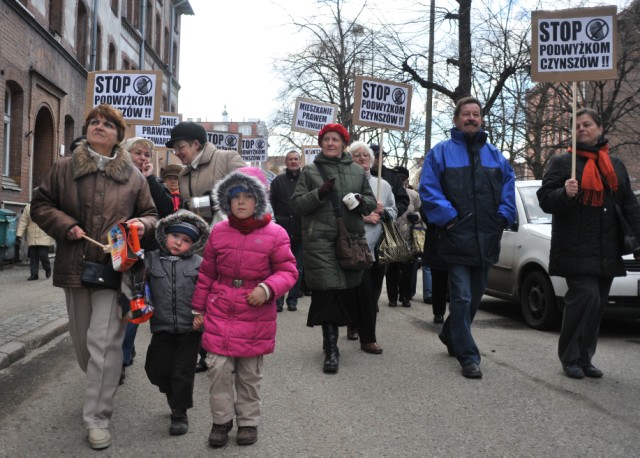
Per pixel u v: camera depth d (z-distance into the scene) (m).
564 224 5.09
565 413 4.16
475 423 3.97
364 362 5.59
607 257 4.97
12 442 3.61
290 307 8.66
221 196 3.70
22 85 14.60
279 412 4.19
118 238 3.49
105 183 3.71
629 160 21.66
